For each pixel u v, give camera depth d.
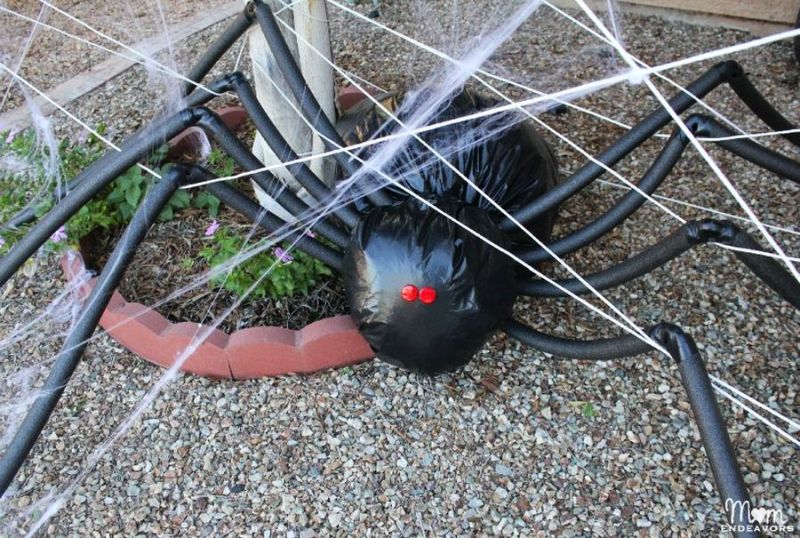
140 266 2.80
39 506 2.18
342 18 4.77
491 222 2.18
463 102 2.63
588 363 2.46
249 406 2.39
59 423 2.40
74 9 5.12
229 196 2.16
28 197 2.93
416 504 2.12
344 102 3.63
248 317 2.58
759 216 3.01
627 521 2.05
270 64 2.61
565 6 4.77
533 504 2.10
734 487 1.46
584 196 3.16
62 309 2.80
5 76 4.40
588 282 2.14
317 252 2.34
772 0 4.15
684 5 4.43
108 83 4.23
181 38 4.61
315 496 2.15
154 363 2.55
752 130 3.48
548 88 3.91
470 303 2.05
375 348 2.22
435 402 2.37
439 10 4.75
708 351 2.49
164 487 2.20
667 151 2.05
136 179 2.83
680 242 1.79
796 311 2.60
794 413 2.29
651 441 2.23
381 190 2.33
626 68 4.05
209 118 2.00
